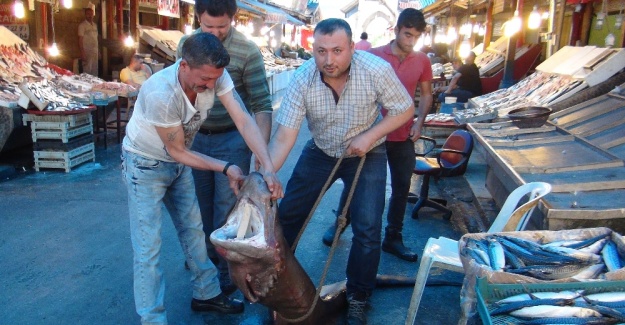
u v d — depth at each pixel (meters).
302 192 3.58
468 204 6.27
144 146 3.05
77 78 9.77
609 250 2.81
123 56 14.22
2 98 7.07
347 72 3.13
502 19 17.08
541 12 13.02
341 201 4.46
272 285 2.44
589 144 4.96
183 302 3.90
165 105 2.76
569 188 3.79
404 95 3.22
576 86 7.16
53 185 6.59
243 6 20.20
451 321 3.73
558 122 6.16
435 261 3.18
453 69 15.16
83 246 4.79
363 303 3.53
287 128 3.21
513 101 8.25
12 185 6.54
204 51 2.56
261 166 2.93
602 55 7.50
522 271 2.67
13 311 3.71
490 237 2.91
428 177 5.70
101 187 6.57
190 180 3.47
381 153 3.50
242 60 3.63
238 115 3.01
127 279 4.21
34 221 5.36
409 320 3.26
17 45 9.01
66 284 4.11
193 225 3.52
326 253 4.83
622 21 9.09
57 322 3.60
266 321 3.67
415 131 4.48
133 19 14.07
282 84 18.64
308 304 2.78
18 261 4.46
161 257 4.66
